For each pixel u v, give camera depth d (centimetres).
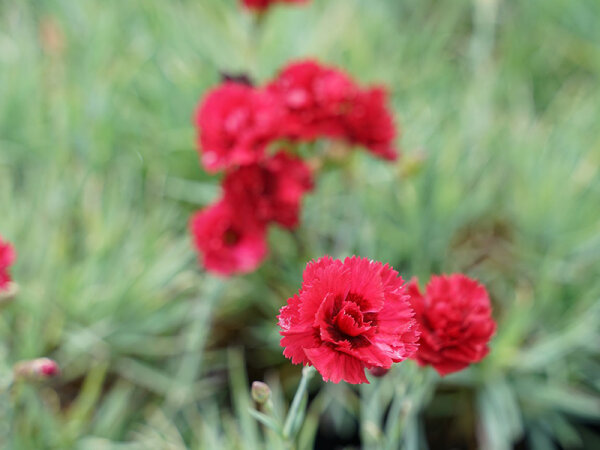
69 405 60
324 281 40
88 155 66
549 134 69
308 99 58
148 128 67
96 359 60
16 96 68
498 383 60
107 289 60
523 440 61
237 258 58
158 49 70
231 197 58
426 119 69
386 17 79
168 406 59
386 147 59
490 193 67
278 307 62
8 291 50
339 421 60
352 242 63
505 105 75
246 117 57
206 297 60
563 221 65
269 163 58
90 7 73
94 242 62
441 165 65
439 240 65
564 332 61
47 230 62
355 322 40
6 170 66
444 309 44
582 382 62
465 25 82
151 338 61
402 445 58
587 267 64
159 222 63
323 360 40
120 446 57
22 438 54
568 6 78
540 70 78
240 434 59
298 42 74
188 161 66
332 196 66
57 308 60
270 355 62
